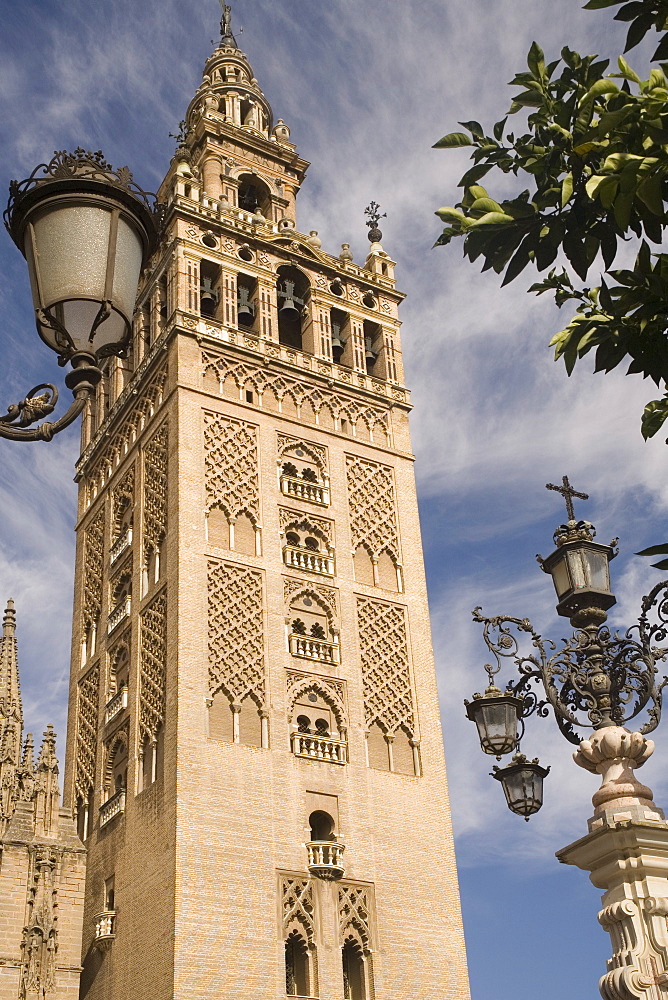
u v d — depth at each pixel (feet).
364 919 146.92
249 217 202.59
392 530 184.44
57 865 149.18
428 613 179.11
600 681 47.93
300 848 146.51
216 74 242.99
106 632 180.65
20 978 139.95
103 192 36.65
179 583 158.30
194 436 172.45
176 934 132.57
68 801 174.40
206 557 162.71
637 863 39.83
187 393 175.73
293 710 157.58
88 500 205.46
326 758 155.43
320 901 144.25
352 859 150.00
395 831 155.53
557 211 34.35
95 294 35.91
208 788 144.56
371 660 168.96
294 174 227.61
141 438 185.06
